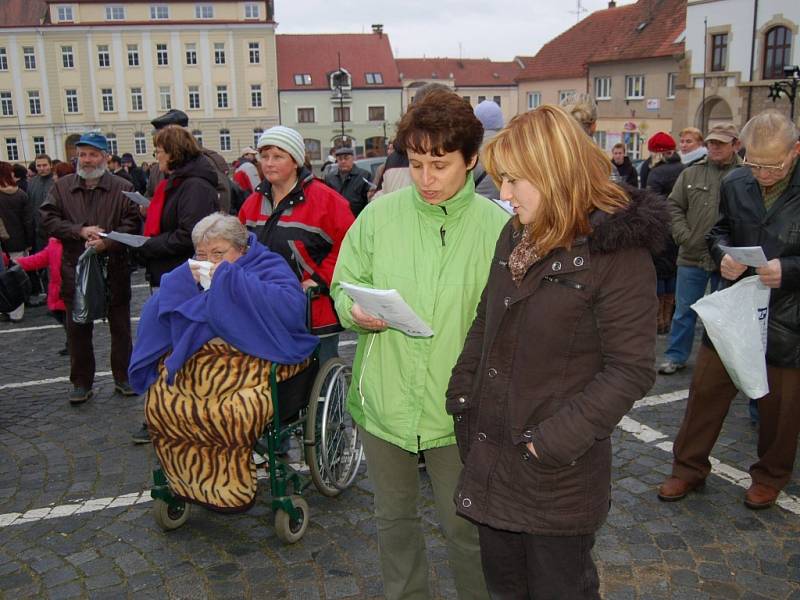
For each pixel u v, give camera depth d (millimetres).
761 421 3729
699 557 3338
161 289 3473
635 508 3789
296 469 4312
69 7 53375
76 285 5023
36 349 7230
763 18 28719
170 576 3277
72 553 3477
